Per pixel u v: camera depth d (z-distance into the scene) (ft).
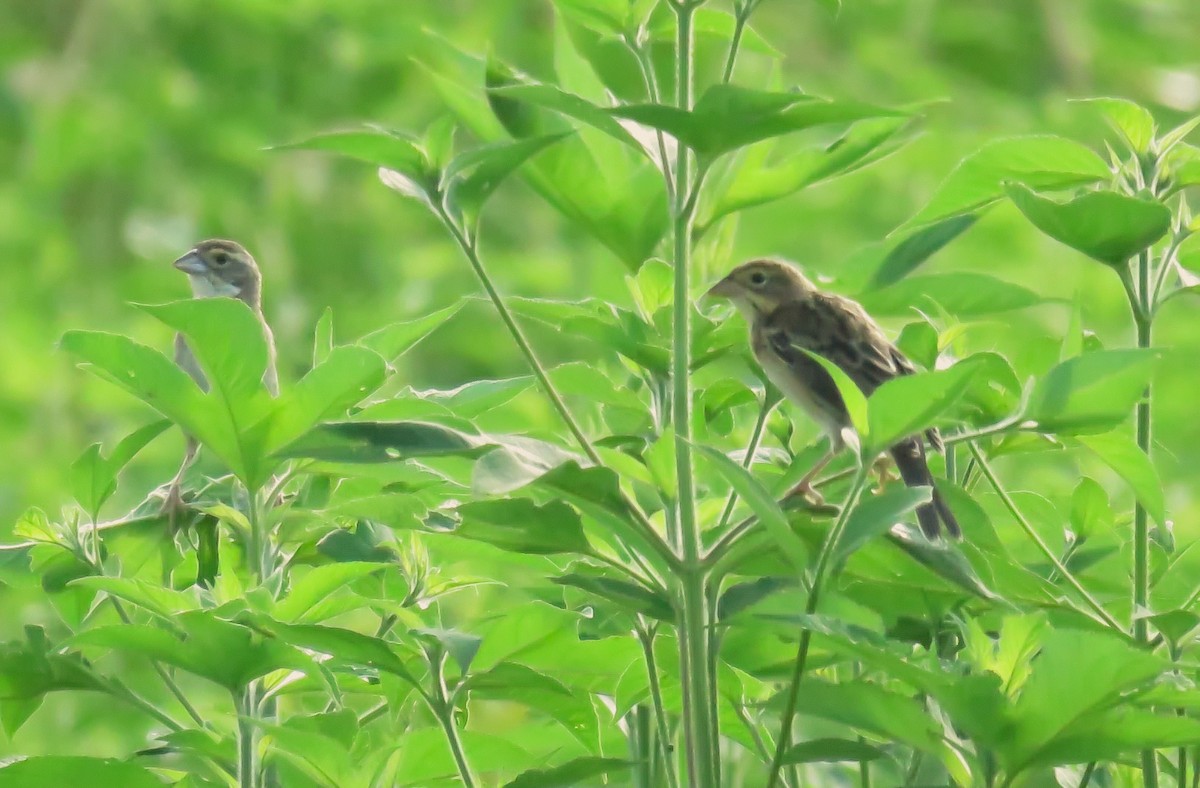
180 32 91.40
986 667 22.77
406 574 25.17
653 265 27.20
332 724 23.99
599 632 25.34
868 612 26.02
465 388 26.68
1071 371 21.95
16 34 95.09
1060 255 68.03
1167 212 24.02
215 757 24.21
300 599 22.98
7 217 83.56
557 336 76.64
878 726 22.25
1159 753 26.20
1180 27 91.61
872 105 21.13
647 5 24.16
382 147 23.73
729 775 29.07
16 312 78.48
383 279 83.10
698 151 22.07
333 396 24.14
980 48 91.20
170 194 85.76
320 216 86.33
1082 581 27.63
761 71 83.41
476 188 23.59
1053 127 82.17
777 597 25.23
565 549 22.50
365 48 90.48
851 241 75.92
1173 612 22.82
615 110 21.45
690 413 24.73
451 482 25.48
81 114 86.84
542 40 90.79
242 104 89.35
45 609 54.49
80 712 50.26
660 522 23.58
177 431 66.03
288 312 78.54
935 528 24.77
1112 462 23.80
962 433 27.58
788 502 22.98
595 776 24.94
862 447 20.93
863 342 34.04
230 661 23.11
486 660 22.90
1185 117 88.69
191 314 23.18
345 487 27.12
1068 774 25.54
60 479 66.95
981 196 26.53
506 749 24.48
